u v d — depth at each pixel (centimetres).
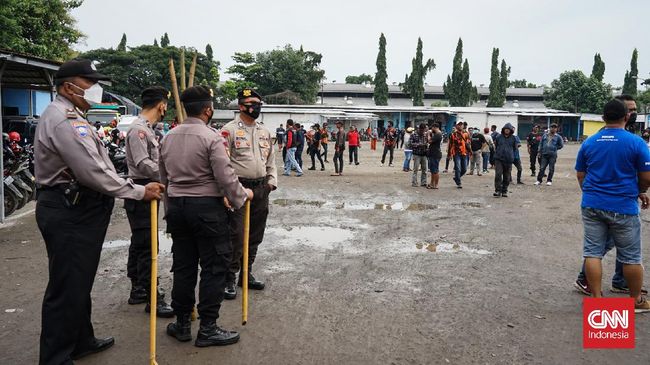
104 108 2314
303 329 443
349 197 1226
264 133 534
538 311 489
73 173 339
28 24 2128
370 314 478
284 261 659
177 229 407
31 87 1212
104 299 516
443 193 1310
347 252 707
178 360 385
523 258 680
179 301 414
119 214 970
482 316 475
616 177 466
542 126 6134
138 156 466
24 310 484
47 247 347
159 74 4894
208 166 397
